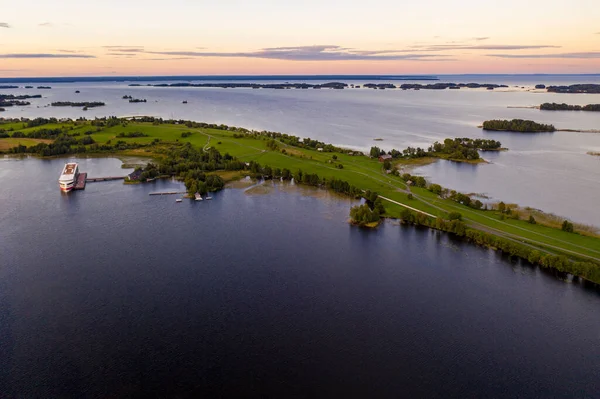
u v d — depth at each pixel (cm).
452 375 7650
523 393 7269
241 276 10919
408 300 9938
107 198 17288
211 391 7244
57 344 8350
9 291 10138
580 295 10106
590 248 11944
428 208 15488
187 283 10556
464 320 9200
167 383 7412
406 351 8244
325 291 10281
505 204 15938
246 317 9244
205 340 8506
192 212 15638
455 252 12306
